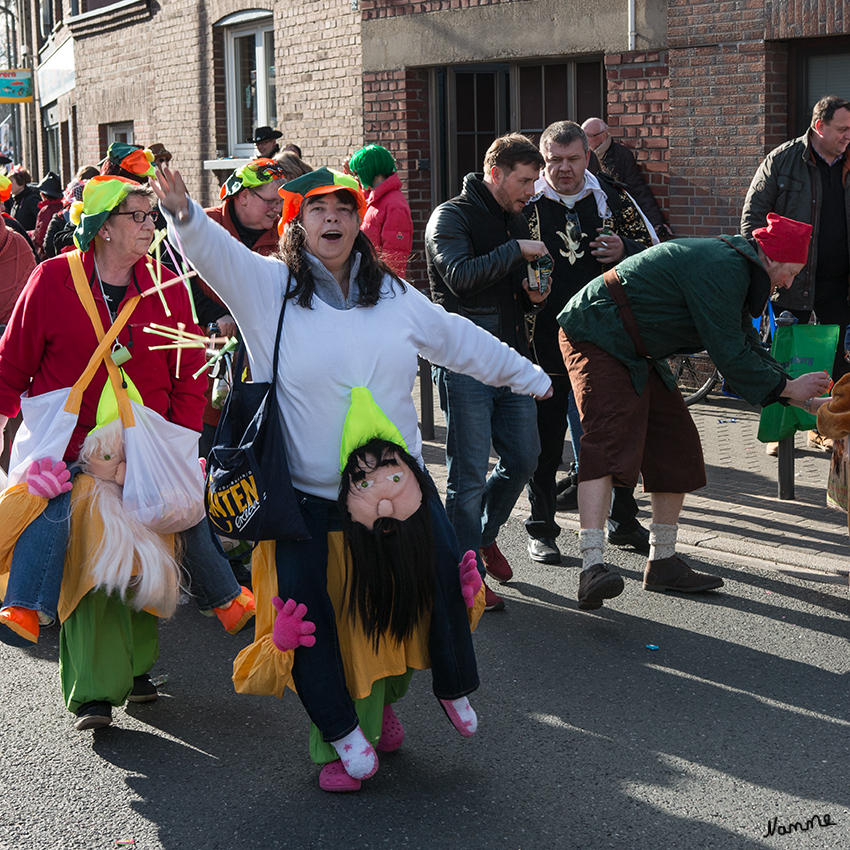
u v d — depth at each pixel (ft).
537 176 16.19
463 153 37.99
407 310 11.62
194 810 11.57
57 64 73.92
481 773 12.21
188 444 13.21
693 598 17.24
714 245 15.42
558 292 18.31
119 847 10.90
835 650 15.23
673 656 15.16
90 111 60.44
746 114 29.30
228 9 45.93
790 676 14.46
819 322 25.36
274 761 12.60
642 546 19.63
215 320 17.24
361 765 11.42
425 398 27.76
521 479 16.72
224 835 11.09
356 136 39.78
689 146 30.40
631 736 12.96
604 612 16.79
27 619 12.18
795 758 12.38
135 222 12.57
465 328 12.05
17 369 12.82
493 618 16.63
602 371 16.03
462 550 16.35
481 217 16.34
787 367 20.62
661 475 17.03
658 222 30.96
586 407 16.11
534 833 11.02
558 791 11.80
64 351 12.69
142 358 12.94
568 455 25.71
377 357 11.26
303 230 11.23
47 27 83.92
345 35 39.60
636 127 31.40
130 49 54.70
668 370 16.85
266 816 11.42
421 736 13.12
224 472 11.07
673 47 30.30
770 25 28.50
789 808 11.37
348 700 11.45
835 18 27.45
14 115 108.47
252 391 11.25
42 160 89.04
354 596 11.19
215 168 48.11
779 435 19.88
